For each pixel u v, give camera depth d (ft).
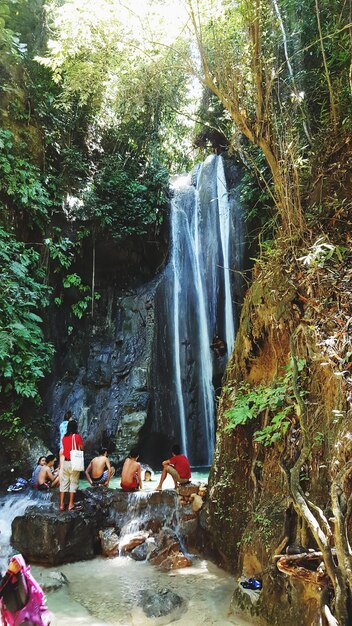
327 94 22.33
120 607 14.71
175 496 21.49
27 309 31.35
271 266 16.80
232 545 17.06
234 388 18.58
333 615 9.37
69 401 37.06
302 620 11.02
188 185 44.98
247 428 17.35
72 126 39.96
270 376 16.62
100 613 14.32
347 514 9.78
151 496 21.57
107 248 40.91
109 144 43.09
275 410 15.33
